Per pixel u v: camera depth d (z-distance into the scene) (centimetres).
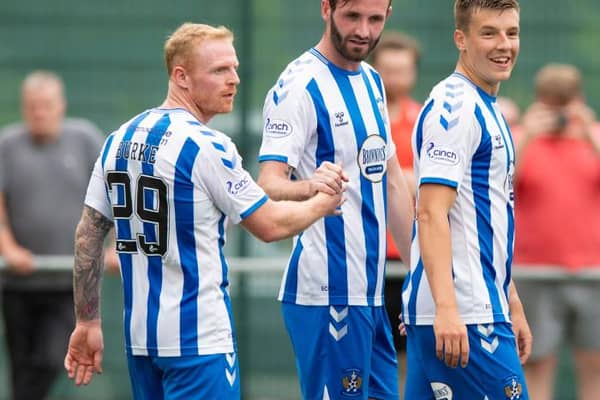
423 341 1941
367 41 1984
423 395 1981
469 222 1897
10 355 3023
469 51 1920
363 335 2030
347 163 2011
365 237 2023
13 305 3008
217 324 1836
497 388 1908
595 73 3428
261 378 3303
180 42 1862
